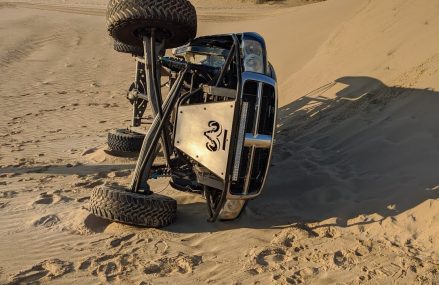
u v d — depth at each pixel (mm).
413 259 4266
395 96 7719
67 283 4102
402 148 6207
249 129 5098
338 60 10414
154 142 5320
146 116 13016
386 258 4344
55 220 5520
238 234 5082
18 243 4930
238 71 4898
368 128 7137
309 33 14398
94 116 13422
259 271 4293
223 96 5051
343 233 4871
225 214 5348
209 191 5328
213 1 44062
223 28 25656
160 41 5656
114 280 4160
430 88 7312
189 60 6316
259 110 4969
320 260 4418
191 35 5637
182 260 4500
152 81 5547
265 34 17922
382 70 8727
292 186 6164
